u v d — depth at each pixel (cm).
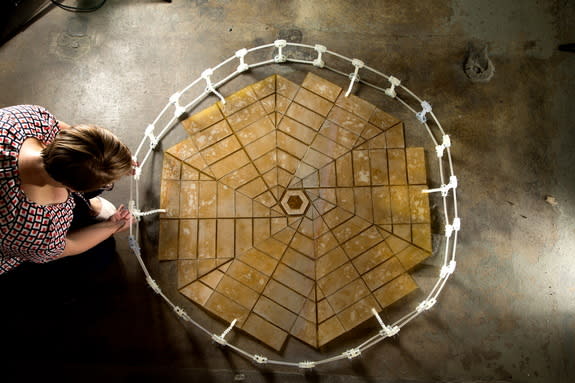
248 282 254
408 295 254
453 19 289
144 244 260
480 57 285
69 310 251
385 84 283
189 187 264
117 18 291
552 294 255
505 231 263
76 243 196
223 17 292
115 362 245
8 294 252
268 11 293
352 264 255
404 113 277
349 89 273
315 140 271
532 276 257
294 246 259
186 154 269
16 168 146
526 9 289
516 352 248
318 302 250
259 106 276
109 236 237
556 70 283
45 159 139
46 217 157
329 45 289
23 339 247
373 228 260
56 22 290
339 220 262
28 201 149
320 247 258
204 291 253
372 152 270
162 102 281
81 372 243
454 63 286
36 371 243
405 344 248
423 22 289
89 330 249
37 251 163
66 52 287
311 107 275
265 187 265
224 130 272
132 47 288
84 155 136
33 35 288
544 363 247
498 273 258
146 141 274
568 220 264
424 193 263
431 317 252
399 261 256
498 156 273
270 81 279
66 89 283
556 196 268
